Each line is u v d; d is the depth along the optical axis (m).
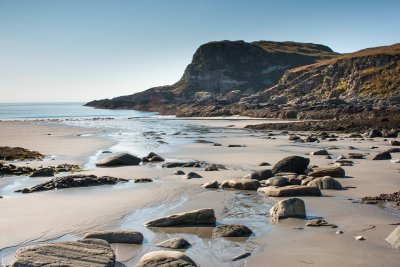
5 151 35.25
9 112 183.38
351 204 16.73
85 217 14.81
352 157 31.72
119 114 158.38
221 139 52.44
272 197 18.23
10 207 16.28
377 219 14.38
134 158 29.97
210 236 12.56
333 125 69.00
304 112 99.69
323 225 13.55
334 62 149.12
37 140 49.81
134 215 15.18
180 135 59.56
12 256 10.87
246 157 33.56
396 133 54.69
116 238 11.89
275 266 10.16
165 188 20.31
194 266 9.60
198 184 21.34
